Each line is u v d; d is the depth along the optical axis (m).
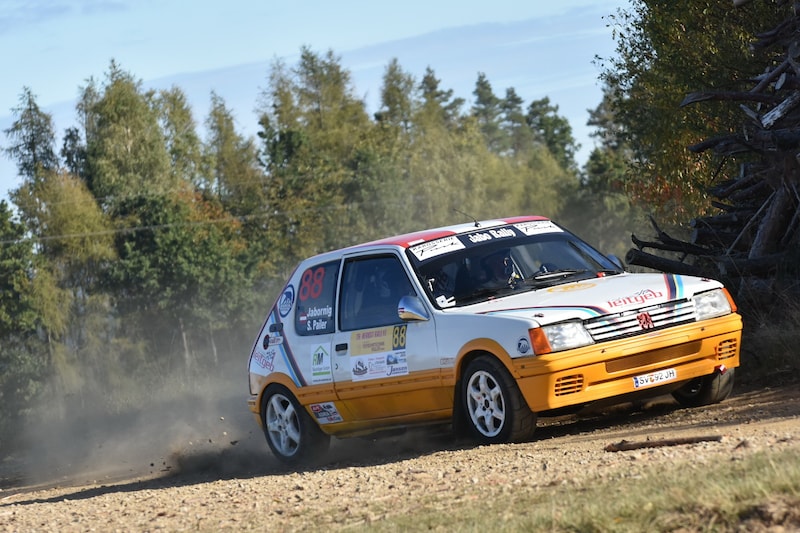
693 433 21.03
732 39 51.50
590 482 16.48
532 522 13.98
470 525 14.77
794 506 12.62
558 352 22.22
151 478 32.91
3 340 163.38
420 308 24.70
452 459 22.12
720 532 12.52
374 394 25.88
